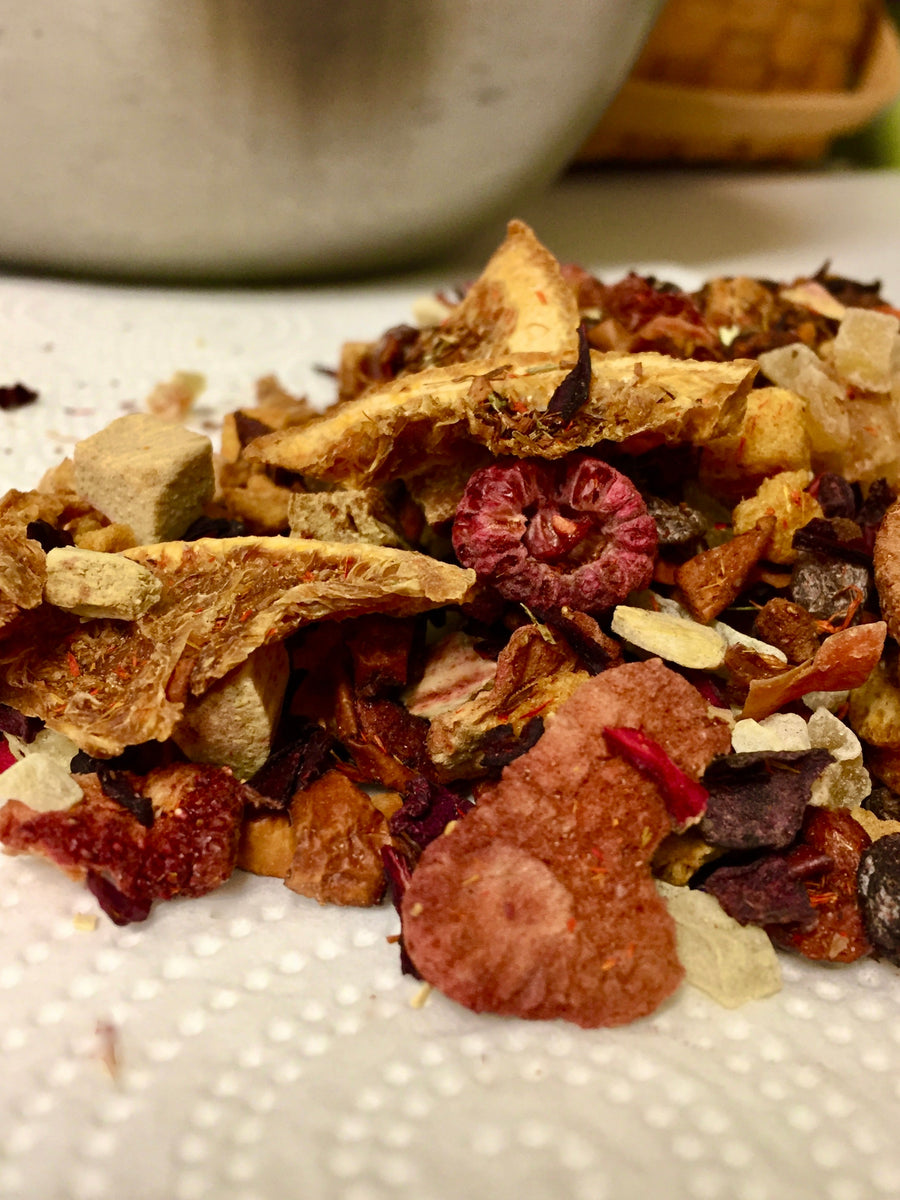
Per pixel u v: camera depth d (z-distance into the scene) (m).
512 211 0.21
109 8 0.15
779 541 0.09
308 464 0.09
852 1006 0.07
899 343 0.11
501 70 0.18
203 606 0.08
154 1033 0.07
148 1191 0.06
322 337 0.18
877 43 0.25
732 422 0.09
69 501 0.10
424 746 0.09
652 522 0.09
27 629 0.08
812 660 0.08
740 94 0.25
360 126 0.18
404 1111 0.06
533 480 0.09
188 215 0.19
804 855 0.08
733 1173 0.06
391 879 0.07
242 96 0.17
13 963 0.07
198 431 0.14
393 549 0.08
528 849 0.07
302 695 0.09
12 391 0.14
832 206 0.25
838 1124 0.06
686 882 0.08
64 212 0.19
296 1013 0.07
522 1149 0.06
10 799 0.08
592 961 0.07
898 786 0.09
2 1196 0.06
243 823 0.08
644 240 0.22
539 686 0.08
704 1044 0.07
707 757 0.08
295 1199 0.06
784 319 0.13
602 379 0.09
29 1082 0.06
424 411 0.09
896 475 0.11
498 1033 0.07
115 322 0.18
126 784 0.08
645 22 0.19
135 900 0.07
